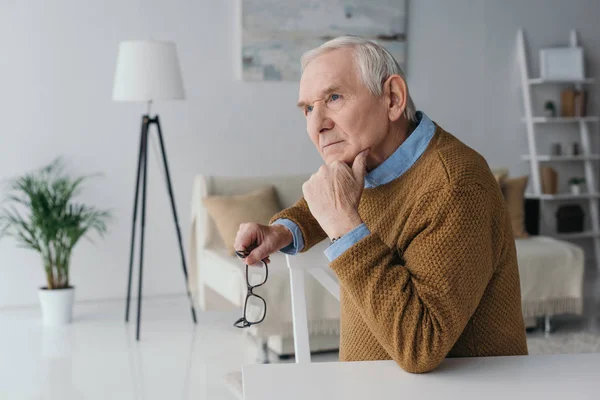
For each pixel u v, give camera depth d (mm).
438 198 1292
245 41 5316
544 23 6246
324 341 3955
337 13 5527
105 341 4262
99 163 5051
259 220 4484
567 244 4641
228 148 5359
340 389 1212
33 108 4902
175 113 5211
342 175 1300
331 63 1399
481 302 1400
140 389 3453
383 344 1276
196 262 4891
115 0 5008
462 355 1419
